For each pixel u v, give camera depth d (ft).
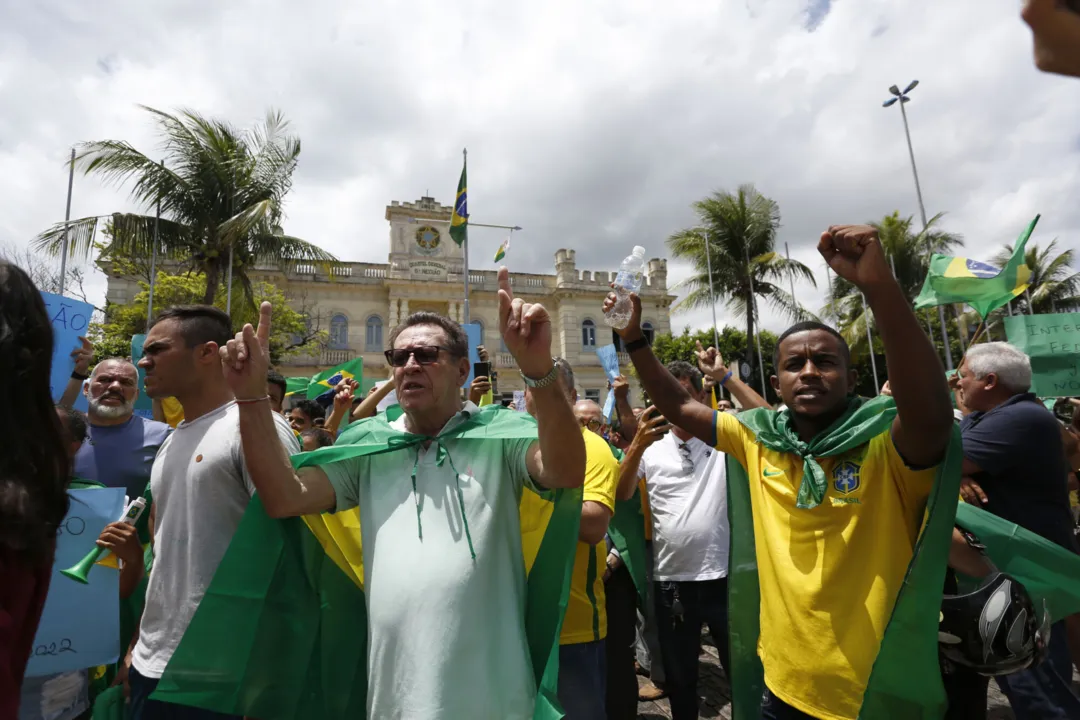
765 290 73.15
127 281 69.41
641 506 11.77
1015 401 9.30
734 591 8.13
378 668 5.46
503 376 86.63
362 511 6.30
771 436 7.14
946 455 5.70
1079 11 2.60
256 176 39.91
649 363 8.34
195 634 6.30
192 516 7.04
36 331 3.86
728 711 12.69
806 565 6.48
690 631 10.73
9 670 3.36
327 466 6.55
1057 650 9.03
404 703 5.20
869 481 6.29
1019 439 8.71
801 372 6.82
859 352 75.87
